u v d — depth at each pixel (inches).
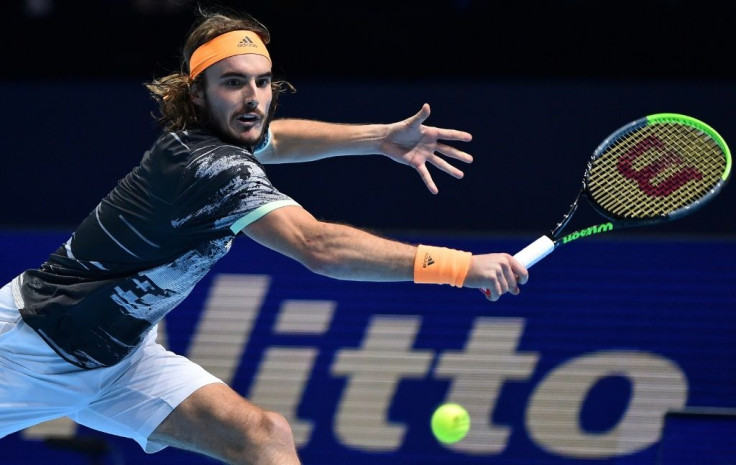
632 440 906.1
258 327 939.3
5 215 1008.2
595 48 1072.2
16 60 1111.6
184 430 666.2
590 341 914.7
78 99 1016.2
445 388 921.5
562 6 1082.7
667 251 912.9
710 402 901.2
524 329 920.3
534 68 1075.9
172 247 619.5
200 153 597.6
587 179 696.4
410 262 583.5
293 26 1093.8
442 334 925.2
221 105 623.2
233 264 948.0
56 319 647.8
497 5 1088.8
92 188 1002.7
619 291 915.4
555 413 914.1
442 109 971.3
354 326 932.6
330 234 582.6
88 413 684.1
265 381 935.0
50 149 1013.2
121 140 1006.4
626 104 957.2
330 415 928.3
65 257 652.7
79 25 1113.4
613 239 919.7
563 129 959.6
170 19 1110.4
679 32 1066.7
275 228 582.9
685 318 908.0
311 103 987.3
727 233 950.4
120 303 639.8
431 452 918.4
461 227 959.6
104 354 654.5
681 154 705.6
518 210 953.5
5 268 951.0
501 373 918.4
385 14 1093.8
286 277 940.6
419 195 967.0
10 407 665.0
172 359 686.5
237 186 587.2
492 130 965.2
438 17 1090.1
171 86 647.8
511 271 594.2
